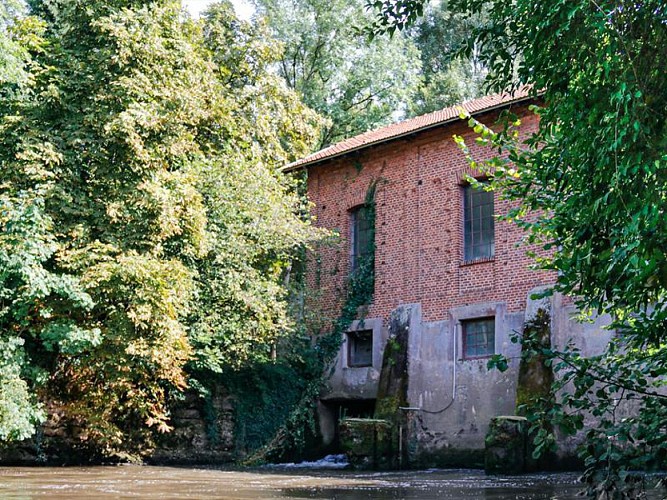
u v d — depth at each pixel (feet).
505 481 57.00
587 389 24.48
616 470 23.25
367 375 86.22
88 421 69.87
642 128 20.16
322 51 129.59
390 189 88.17
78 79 63.77
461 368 78.23
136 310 59.82
